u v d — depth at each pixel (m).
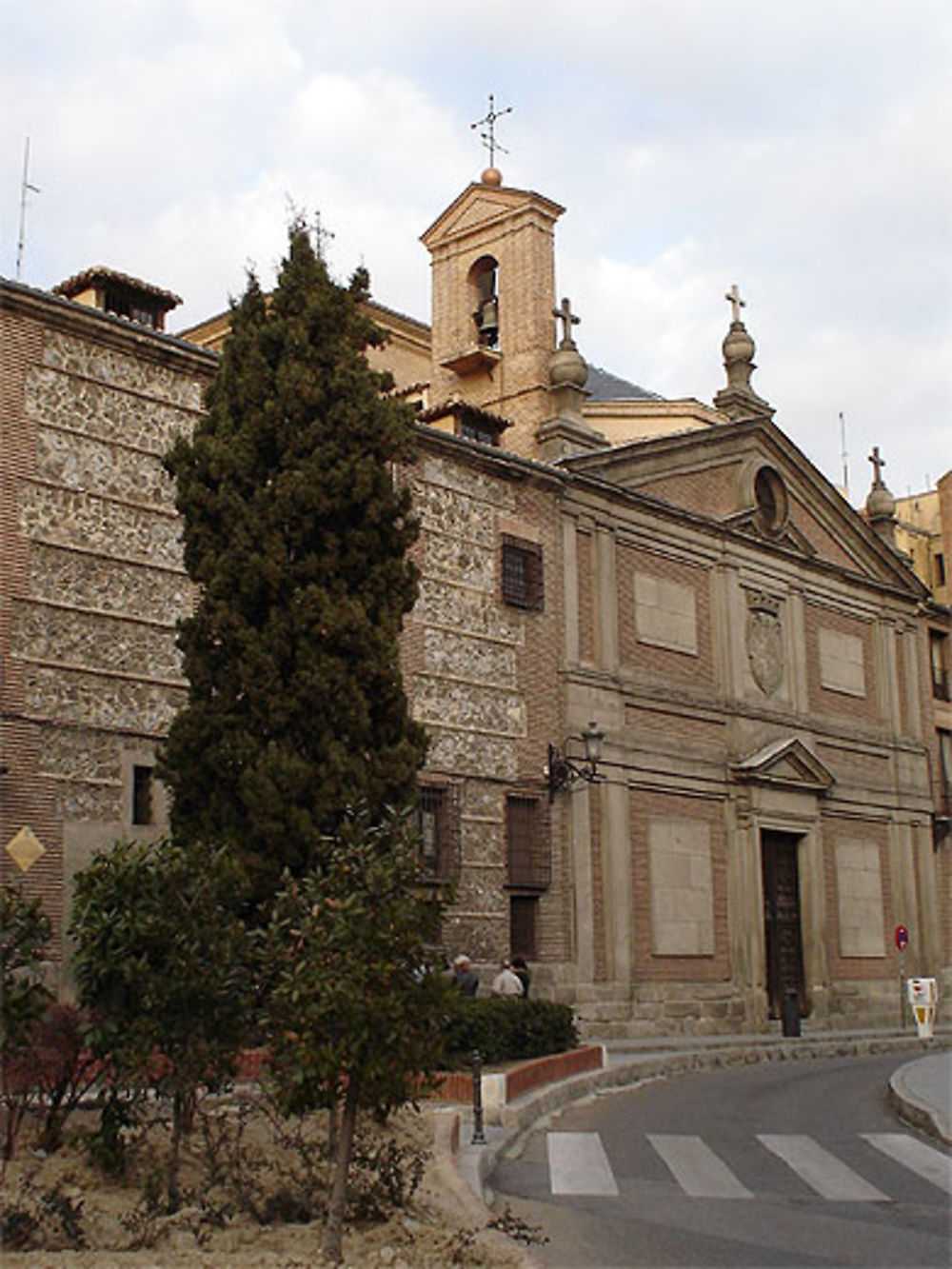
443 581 29.00
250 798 18.80
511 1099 18.45
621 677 32.88
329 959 10.52
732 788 35.78
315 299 21.06
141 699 23.22
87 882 12.23
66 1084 12.92
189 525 20.36
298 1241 10.55
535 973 29.55
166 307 26.97
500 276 35.25
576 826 30.88
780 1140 17.53
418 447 28.84
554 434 32.75
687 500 36.22
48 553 22.36
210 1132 12.71
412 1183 11.73
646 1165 15.61
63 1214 10.39
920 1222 12.79
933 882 43.44
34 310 22.66
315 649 19.67
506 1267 10.02
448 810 28.20
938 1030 39.16
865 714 42.03
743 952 34.94
